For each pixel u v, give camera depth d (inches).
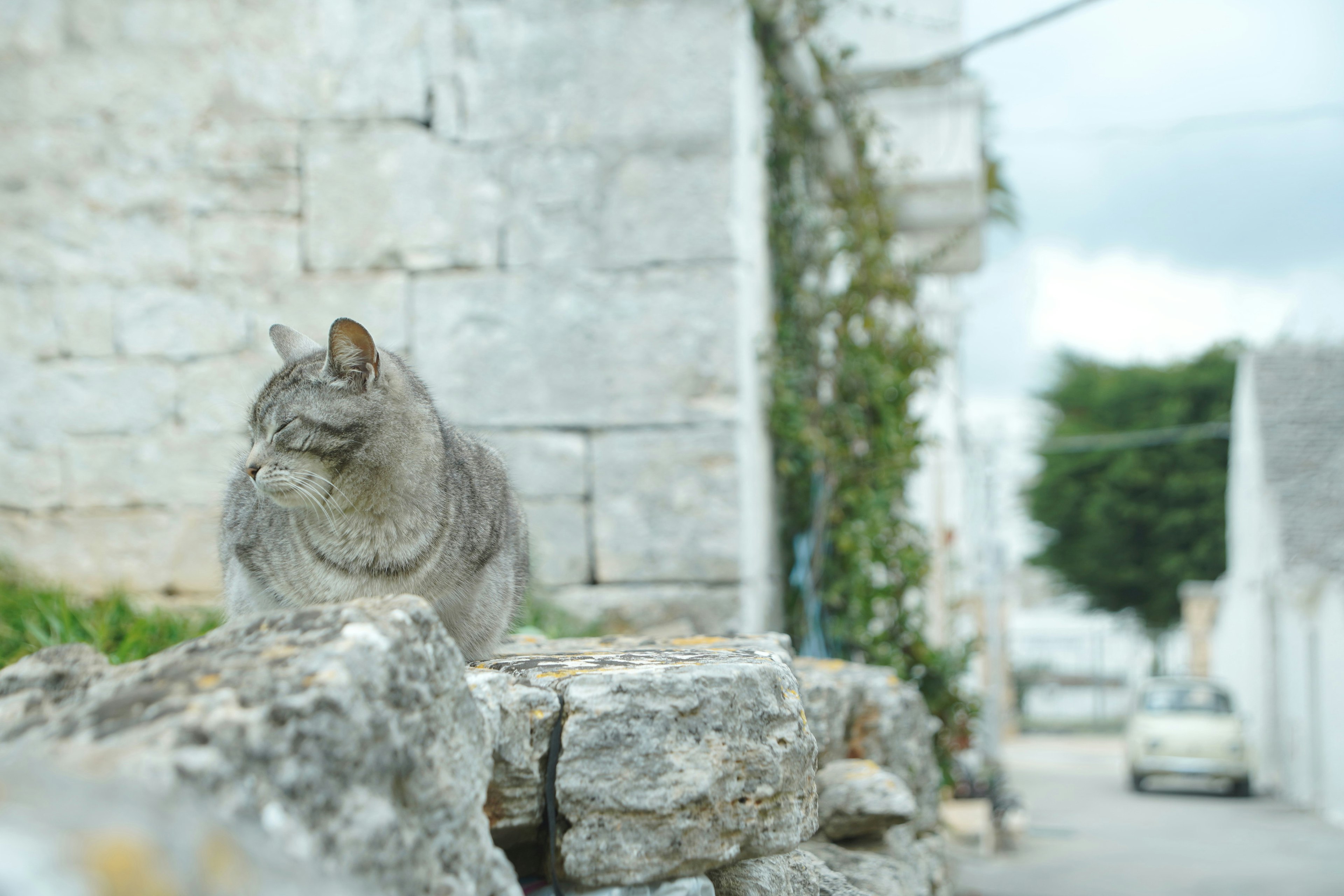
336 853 63.2
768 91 279.3
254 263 239.3
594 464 234.7
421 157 239.0
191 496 236.1
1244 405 964.6
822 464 276.8
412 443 112.5
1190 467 1262.3
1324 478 832.3
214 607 221.5
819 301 293.1
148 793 52.2
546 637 201.6
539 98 238.4
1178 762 728.3
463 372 237.0
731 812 95.8
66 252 239.6
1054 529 1342.3
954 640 367.2
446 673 79.5
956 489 627.8
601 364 235.3
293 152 239.8
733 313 233.0
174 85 240.8
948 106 358.3
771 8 256.5
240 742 61.6
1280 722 818.2
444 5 239.6
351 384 110.3
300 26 240.1
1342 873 410.3
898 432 283.9
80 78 241.6
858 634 272.5
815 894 123.8
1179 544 1262.3
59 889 39.6
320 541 112.0
